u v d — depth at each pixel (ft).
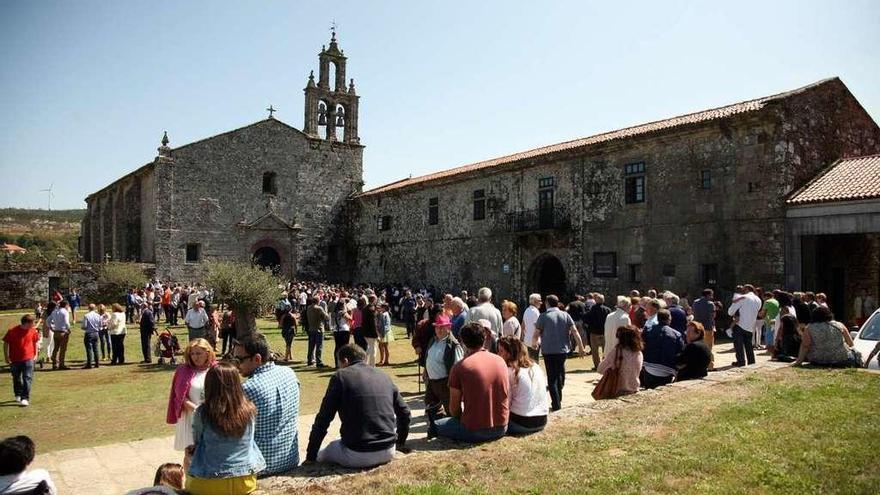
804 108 62.49
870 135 71.97
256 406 16.99
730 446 19.72
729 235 62.64
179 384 20.13
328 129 138.00
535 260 87.86
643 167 72.02
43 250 229.66
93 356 56.08
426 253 110.93
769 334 49.67
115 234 138.51
